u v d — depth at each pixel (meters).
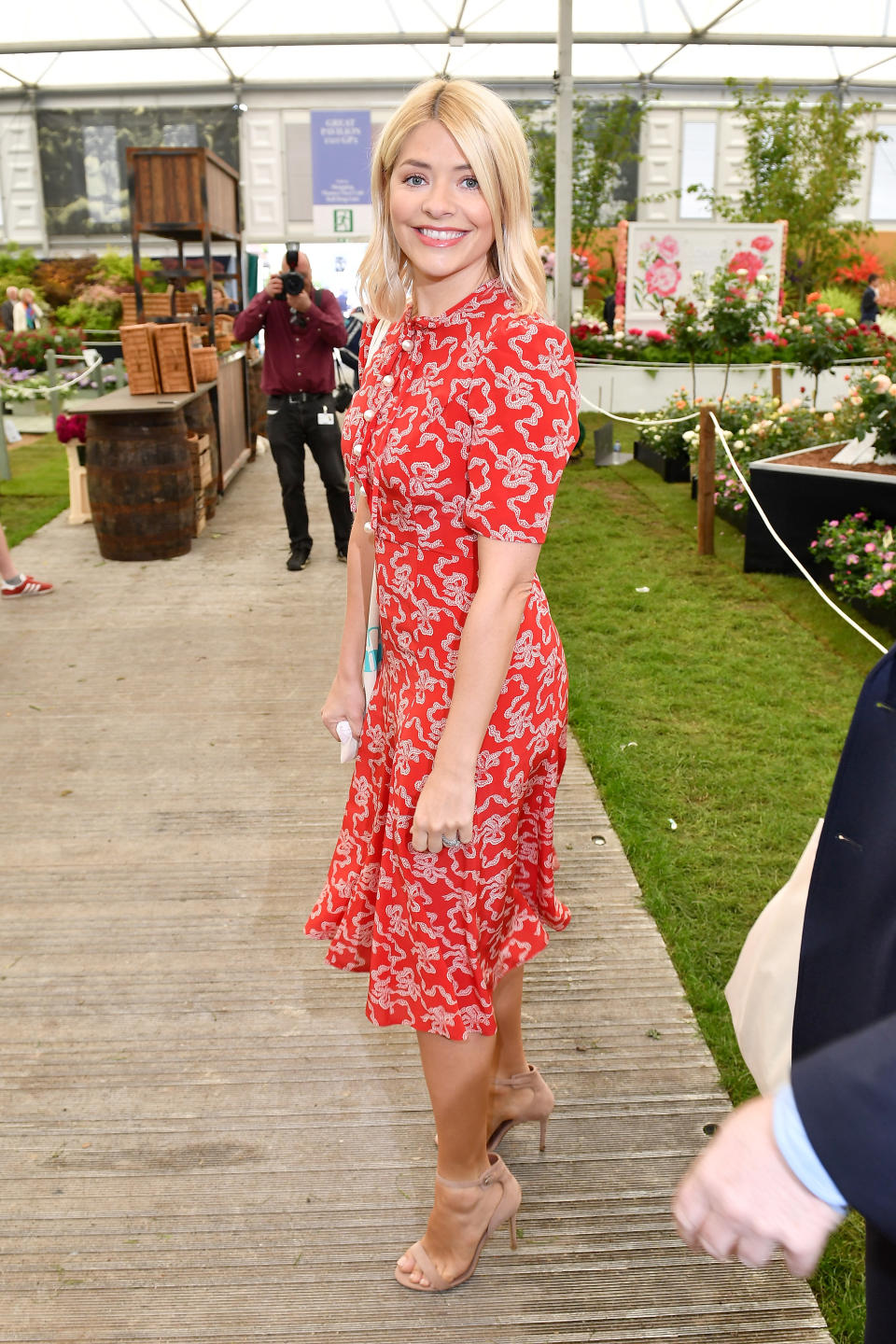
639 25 13.73
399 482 1.47
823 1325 1.78
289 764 3.93
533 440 1.40
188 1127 2.22
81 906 3.04
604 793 3.62
